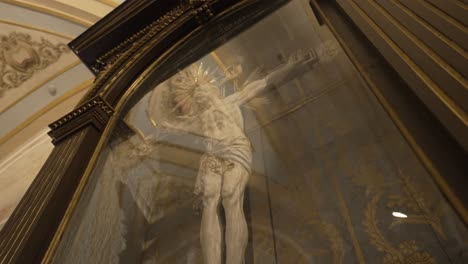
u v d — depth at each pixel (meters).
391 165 0.77
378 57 0.87
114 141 1.18
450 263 0.56
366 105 0.92
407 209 0.68
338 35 1.06
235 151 1.10
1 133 3.81
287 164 0.97
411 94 0.72
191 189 1.07
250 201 0.94
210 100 1.37
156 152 1.24
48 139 3.70
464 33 0.57
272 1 1.54
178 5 1.72
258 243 0.82
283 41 1.38
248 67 1.41
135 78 1.46
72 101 3.98
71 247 0.84
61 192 0.92
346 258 0.68
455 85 0.56
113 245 0.95
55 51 3.90
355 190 0.79
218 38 1.56
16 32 3.81
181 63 1.55
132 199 1.08
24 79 3.94
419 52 0.67
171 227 0.98
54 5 3.68
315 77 1.15
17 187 3.35
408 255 0.62
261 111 1.20
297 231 0.80
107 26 1.75
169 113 1.38
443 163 0.58
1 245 0.82
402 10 0.77
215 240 0.87
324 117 1.00
